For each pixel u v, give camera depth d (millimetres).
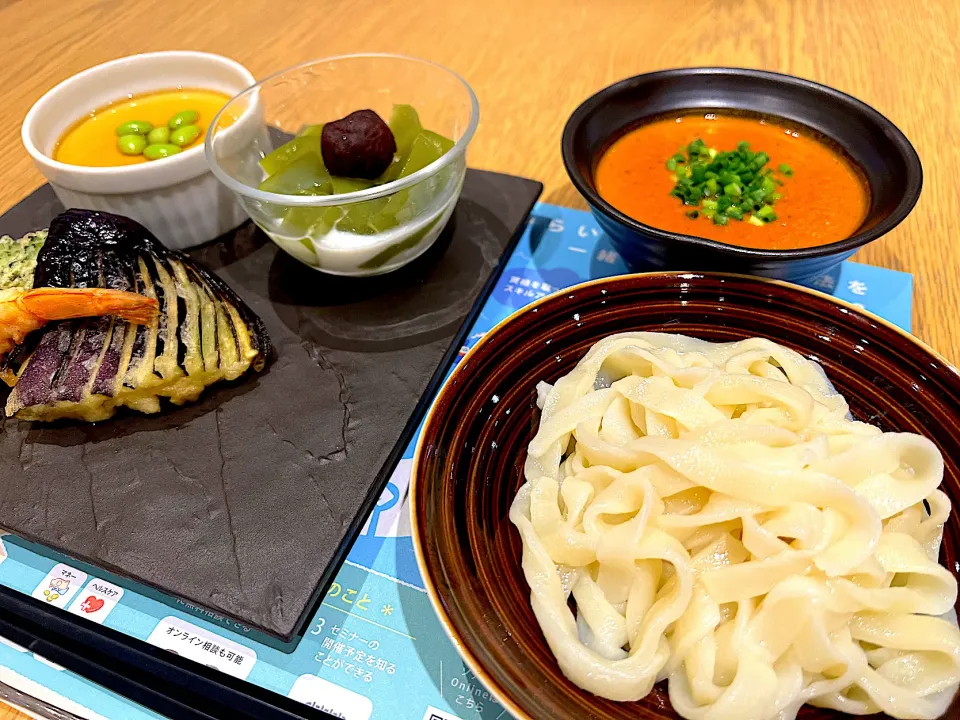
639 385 200
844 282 261
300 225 243
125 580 201
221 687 180
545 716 146
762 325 220
